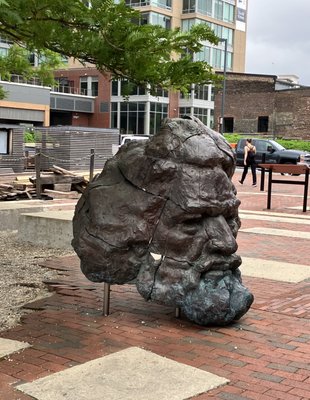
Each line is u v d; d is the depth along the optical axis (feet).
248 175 92.63
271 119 178.70
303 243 32.68
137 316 18.03
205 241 16.57
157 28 16.72
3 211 35.96
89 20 16.06
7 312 18.48
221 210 16.79
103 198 17.47
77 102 195.72
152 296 16.72
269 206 49.26
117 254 16.94
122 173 17.65
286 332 16.65
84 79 201.05
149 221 16.74
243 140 102.22
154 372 13.48
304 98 172.86
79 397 12.19
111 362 14.03
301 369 13.94
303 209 48.01
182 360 14.43
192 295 16.52
